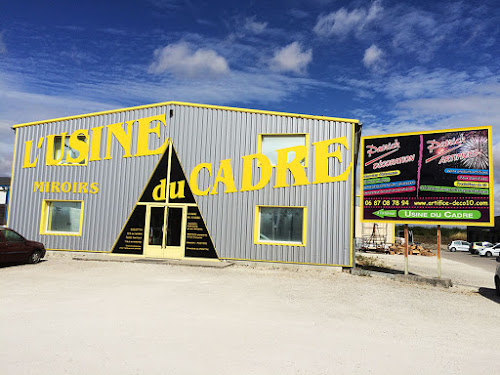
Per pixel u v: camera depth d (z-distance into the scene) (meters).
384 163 12.97
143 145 15.78
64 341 5.16
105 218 15.80
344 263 13.49
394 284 11.55
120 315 6.56
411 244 33.72
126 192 15.73
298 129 14.43
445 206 11.88
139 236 15.41
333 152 14.02
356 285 11.02
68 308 6.95
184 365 4.47
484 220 11.30
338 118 14.05
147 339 5.34
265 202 14.41
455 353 5.35
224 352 4.95
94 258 14.82
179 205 15.16
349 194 13.71
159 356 4.72
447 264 22.53
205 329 5.94
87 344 5.06
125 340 5.27
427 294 10.25
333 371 4.48
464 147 11.73
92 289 8.87
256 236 14.35
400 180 12.60
